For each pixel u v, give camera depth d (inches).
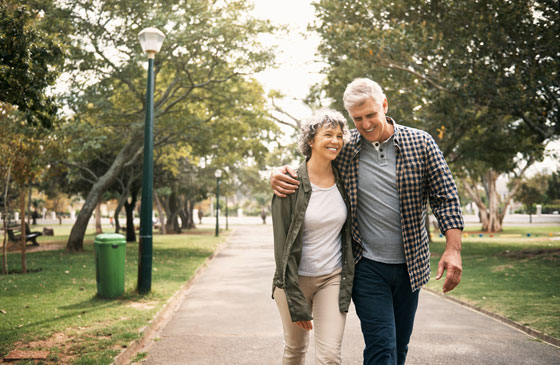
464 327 241.0
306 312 106.2
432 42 521.3
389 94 621.9
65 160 661.9
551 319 241.9
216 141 781.9
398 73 606.9
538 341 211.5
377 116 107.6
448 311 284.0
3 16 220.5
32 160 431.5
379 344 103.4
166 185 1060.5
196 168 1376.7
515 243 855.1
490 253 645.9
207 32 603.5
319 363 107.5
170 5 611.8
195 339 219.0
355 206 112.3
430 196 112.3
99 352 183.6
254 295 346.3
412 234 109.7
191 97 721.0
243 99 712.4
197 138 737.6
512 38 506.9
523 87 480.4
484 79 499.5
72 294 324.5
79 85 614.2
